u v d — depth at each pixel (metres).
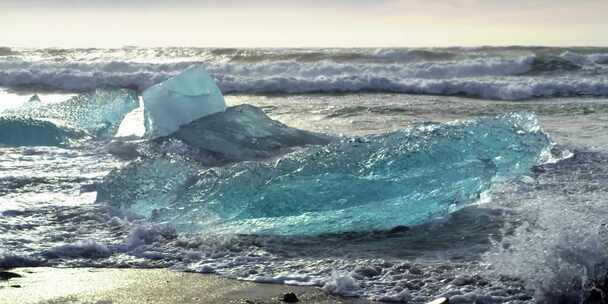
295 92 17.16
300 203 5.69
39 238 5.08
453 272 4.20
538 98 15.23
